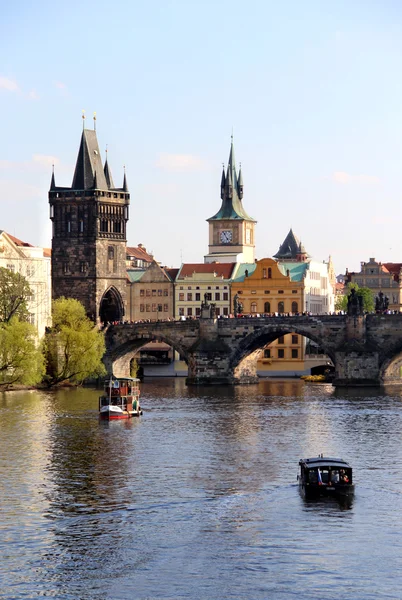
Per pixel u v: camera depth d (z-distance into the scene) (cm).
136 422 19525
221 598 10181
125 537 11719
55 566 10900
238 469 14912
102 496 13338
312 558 11094
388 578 10612
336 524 12131
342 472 13438
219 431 18388
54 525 12138
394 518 12362
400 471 14750
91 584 10481
